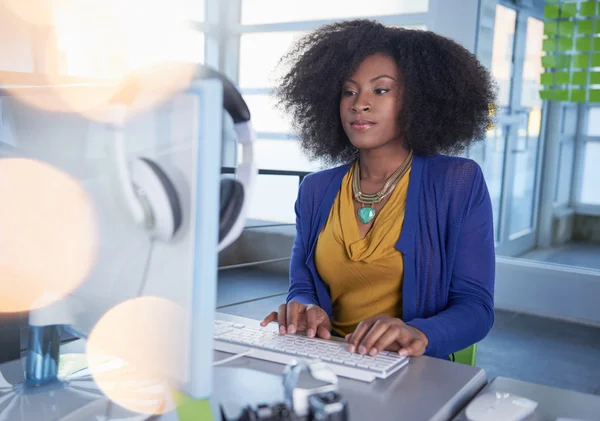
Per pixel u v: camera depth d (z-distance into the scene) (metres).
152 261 0.57
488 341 3.43
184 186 0.53
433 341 1.11
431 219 1.33
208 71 0.58
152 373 0.59
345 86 1.42
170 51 4.52
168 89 0.53
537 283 3.97
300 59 1.62
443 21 3.98
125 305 0.61
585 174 5.60
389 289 1.36
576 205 5.68
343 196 1.42
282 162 4.96
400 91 1.38
